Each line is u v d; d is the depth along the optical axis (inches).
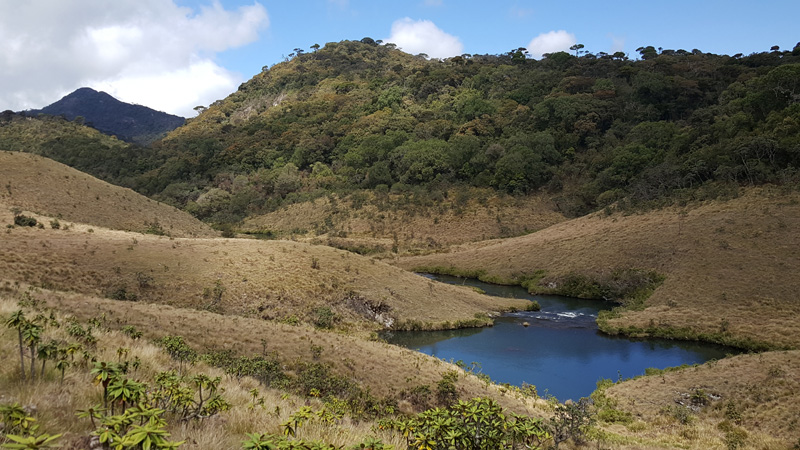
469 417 373.1
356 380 1092.5
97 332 759.7
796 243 2202.3
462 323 2054.6
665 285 2310.5
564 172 4717.0
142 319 1164.5
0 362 412.5
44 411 305.6
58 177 3176.7
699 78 5639.8
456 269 3228.3
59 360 456.8
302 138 6451.8
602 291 2541.8
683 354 1724.9
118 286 1749.5
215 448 312.0
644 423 1096.8
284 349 1183.6
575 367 1606.8
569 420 820.0
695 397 1196.5
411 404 1040.8
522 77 7106.3
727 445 927.7
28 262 1697.8
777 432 981.8
